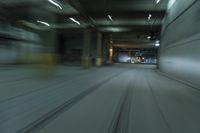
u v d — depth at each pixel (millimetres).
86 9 32906
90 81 18031
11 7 30969
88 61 38188
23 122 6691
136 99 11070
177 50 21828
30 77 17578
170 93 13164
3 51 30469
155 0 27078
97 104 9562
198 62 14805
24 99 9672
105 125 6707
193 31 16219
